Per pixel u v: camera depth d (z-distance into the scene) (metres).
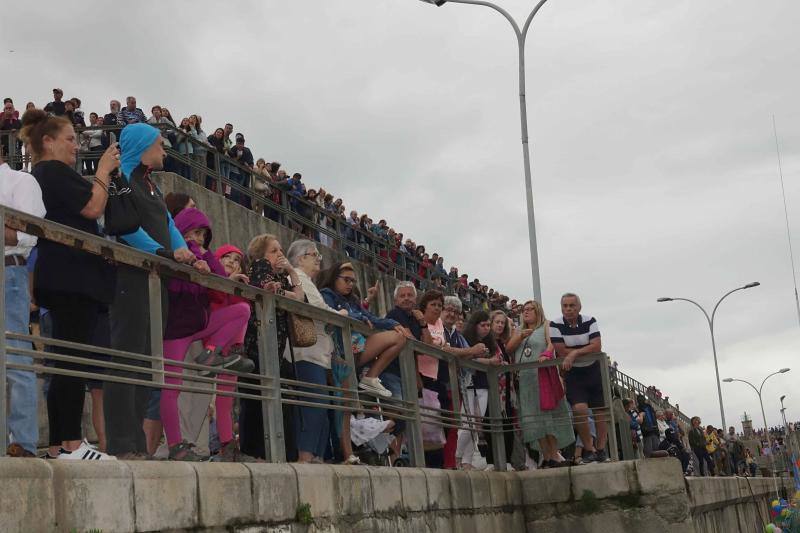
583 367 11.70
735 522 21.00
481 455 11.46
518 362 11.96
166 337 6.27
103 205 5.77
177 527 5.07
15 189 5.32
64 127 5.85
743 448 38.09
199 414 6.75
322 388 7.41
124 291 5.59
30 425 4.99
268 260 7.88
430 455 10.23
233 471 5.69
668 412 21.38
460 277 29.50
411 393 9.16
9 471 3.98
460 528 9.31
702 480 16.17
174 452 6.09
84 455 5.24
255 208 19.33
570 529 11.11
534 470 11.34
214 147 18.00
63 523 4.26
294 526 6.27
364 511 7.35
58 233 5.01
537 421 11.61
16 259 5.12
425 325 10.03
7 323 5.01
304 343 7.41
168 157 16.47
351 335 8.34
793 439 50.81
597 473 11.09
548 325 11.88
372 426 8.37
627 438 12.11
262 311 6.85
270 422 6.72
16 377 4.98
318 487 6.68
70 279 5.28
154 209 6.50
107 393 5.51
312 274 8.71
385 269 25.27
